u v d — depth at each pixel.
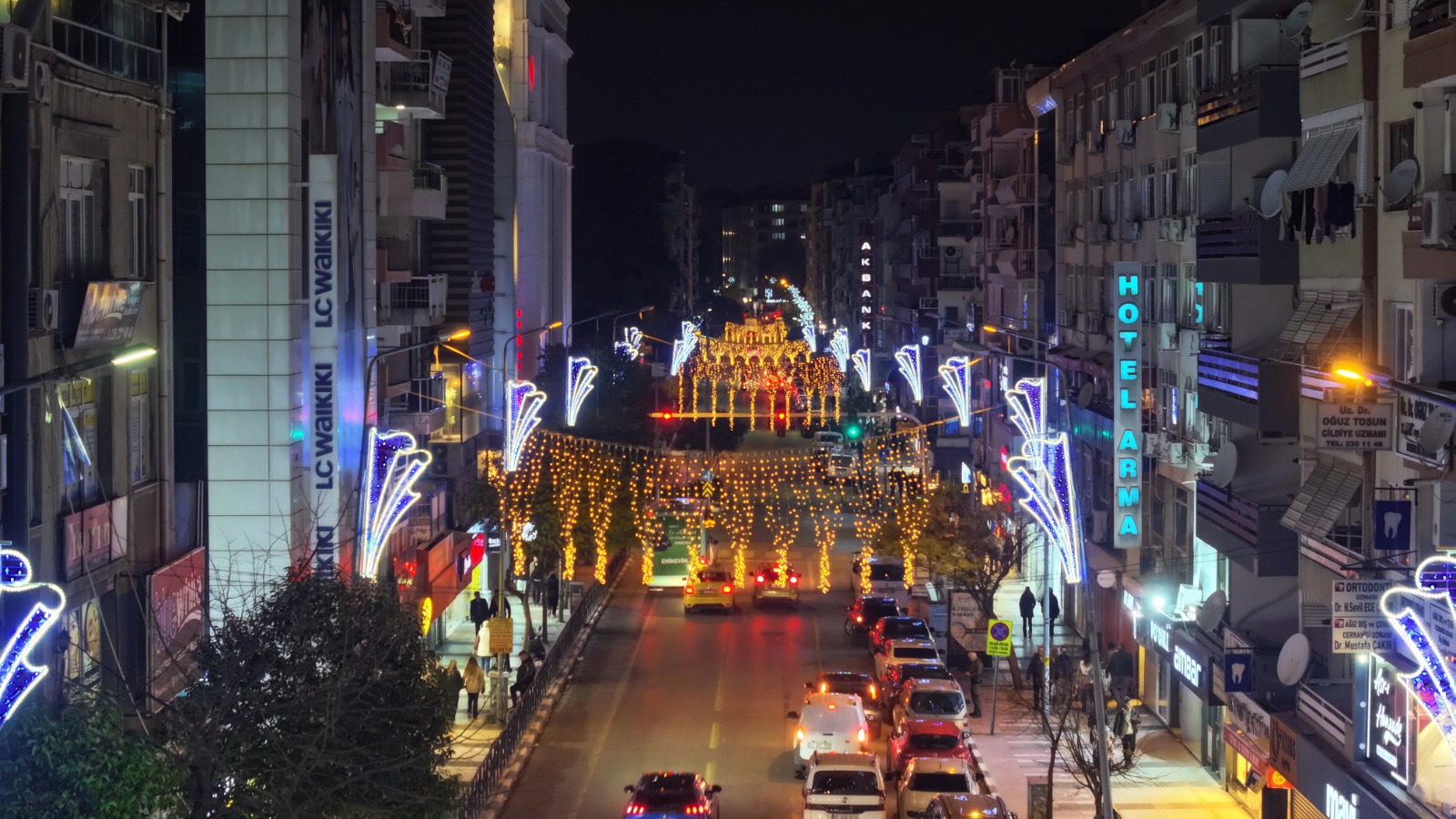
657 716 42.00
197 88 33.53
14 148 22.89
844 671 46.53
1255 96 32.28
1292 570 32.69
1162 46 42.84
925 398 102.25
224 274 33.59
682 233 190.50
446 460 56.78
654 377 110.56
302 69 34.66
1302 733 28.91
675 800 30.16
